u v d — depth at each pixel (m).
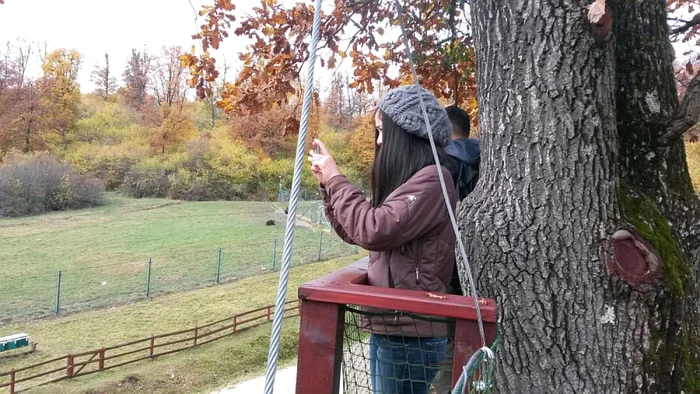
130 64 71.81
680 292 2.41
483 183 2.79
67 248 27.61
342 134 52.47
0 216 36.75
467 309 1.56
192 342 16.12
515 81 2.62
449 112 3.43
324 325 1.73
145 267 24.12
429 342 1.90
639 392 2.42
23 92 51.31
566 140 2.53
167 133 53.00
